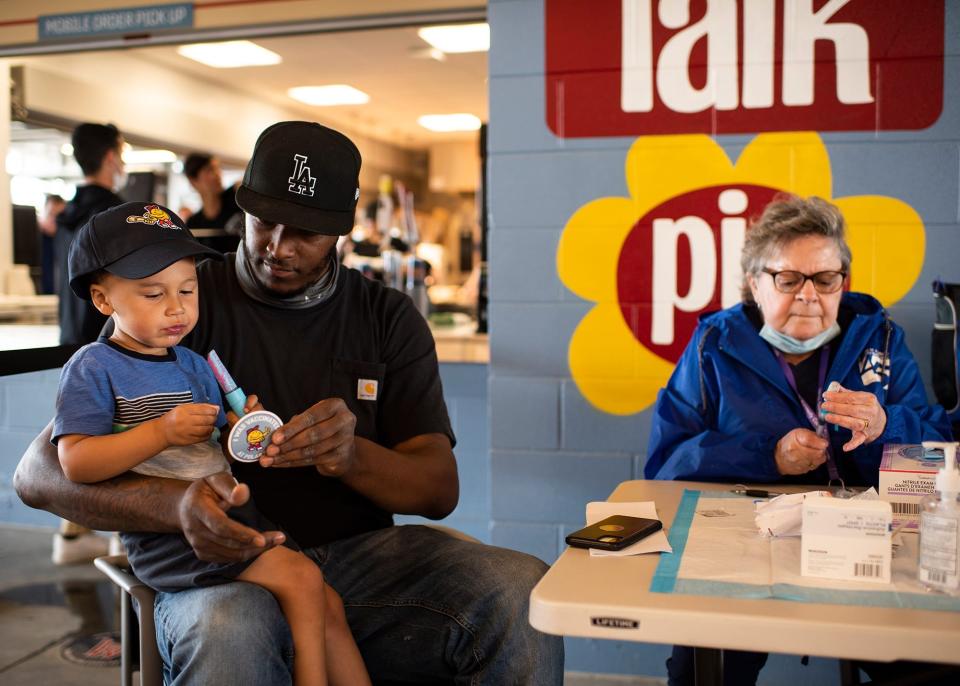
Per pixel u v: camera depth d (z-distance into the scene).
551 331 2.75
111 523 1.45
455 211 11.91
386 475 1.70
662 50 2.62
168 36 3.56
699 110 2.62
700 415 2.05
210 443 1.60
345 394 1.84
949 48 2.48
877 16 2.51
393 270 4.73
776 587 1.12
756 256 2.02
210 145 7.93
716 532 1.38
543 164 2.71
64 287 3.43
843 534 1.14
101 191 3.68
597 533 1.32
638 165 2.66
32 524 3.57
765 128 2.59
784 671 2.61
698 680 1.27
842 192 2.57
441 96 8.55
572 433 2.76
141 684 1.48
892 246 2.55
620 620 1.05
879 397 1.95
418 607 1.64
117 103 6.70
